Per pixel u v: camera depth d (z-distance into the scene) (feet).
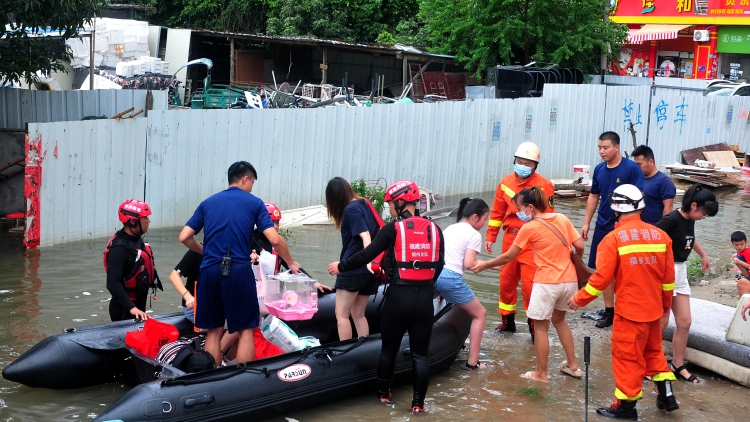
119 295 19.80
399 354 20.02
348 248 19.92
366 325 21.03
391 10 93.81
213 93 71.20
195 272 20.66
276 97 62.44
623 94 60.23
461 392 19.88
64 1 34.83
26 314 24.08
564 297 20.29
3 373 18.42
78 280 27.96
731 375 20.71
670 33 98.48
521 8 74.33
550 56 73.82
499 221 24.77
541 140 55.62
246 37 77.97
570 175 58.34
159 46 81.87
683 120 64.54
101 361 19.21
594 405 19.12
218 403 16.69
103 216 34.78
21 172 37.01
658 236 17.99
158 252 32.14
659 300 18.02
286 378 17.81
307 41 73.15
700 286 30.14
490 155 52.60
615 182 24.93
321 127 42.45
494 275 31.58
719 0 94.89
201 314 18.34
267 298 19.63
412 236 17.88
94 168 33.96
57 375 18.65
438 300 23.45
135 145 35.37
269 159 40.34
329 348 18.92
